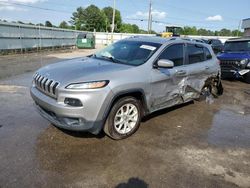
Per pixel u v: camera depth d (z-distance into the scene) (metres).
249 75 9.73
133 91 3.93
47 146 3.63
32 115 4.81
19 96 6.22
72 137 3.95
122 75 3.82
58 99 3.44
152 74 4.28
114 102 3.79
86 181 2.90
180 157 3.58
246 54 9.97
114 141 3.93
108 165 3.24
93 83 3.47
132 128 4.16
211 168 3.34
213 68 6.22
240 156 3.73
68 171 3.06
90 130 3.57
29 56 17.41
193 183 2.99
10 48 18.59
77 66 4.11
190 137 4.30
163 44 4.73
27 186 2.74
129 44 5.01
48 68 4.16
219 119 5.36
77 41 31.17
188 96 5.44
